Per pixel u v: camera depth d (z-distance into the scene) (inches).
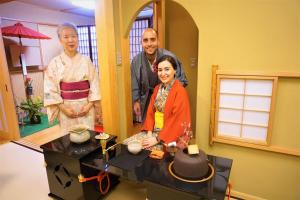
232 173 73.0
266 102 62.6
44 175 91.0
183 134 67.3
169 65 68.9
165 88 72.1
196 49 124.7
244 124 67.1
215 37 65.7
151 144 69.5
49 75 85.2
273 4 57.0
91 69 90.5
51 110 88.4
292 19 55.9
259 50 61.0
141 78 99.7
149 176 51.5
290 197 66.8
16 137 129.4
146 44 93.1
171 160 59.2
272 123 62.8
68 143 71.4
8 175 91.2
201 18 66.5
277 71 58.7
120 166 58.3
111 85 82.9
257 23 59.7
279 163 65.7
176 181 48.8
